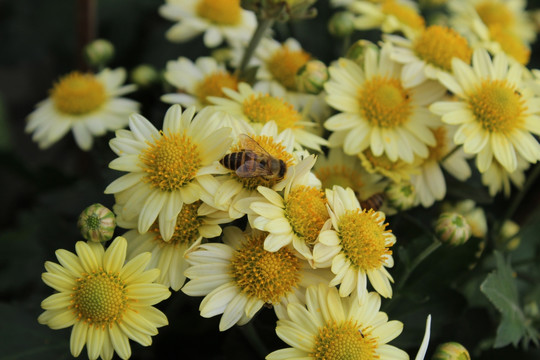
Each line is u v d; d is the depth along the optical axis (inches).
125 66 12.1
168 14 10.4
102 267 7.3
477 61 8.8
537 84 8.9
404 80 8.8
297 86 9.1
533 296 9.7
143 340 7.2
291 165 7.6
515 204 9.5
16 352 8.3
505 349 9.0
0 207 12.1
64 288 7.3
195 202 7.5
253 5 8.7
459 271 8.7
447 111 8.5
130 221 7.5
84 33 10.8
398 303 8.6
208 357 8.5
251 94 8.6
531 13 12.4
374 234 7.4
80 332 7.2
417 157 8.7
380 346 7.4
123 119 9.7
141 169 7.5
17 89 15.1
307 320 7.2
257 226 7.1
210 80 9.3
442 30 9.2
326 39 11.4
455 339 8.8
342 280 7.2
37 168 10.5
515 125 8.6
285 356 7.2
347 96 8.8
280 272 7.3
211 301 7.2
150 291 7.2
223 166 7.3
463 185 9.1
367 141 8.6
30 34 12.4
